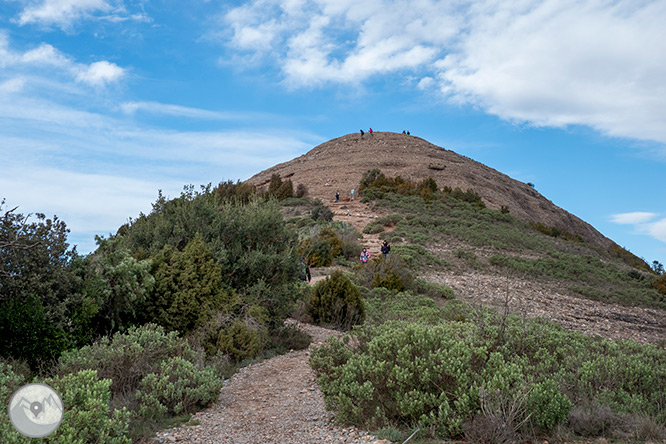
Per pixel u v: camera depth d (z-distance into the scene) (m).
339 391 6.36
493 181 72.69
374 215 42.47
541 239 40.66
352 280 20.80
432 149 84.44
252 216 11.76
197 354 7.95
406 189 51.72
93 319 8.61
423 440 5.24
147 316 9.29
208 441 5.46
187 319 9.30
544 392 5.44
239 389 7.52
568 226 69.94
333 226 33.66
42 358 7.13
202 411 6.53
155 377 6.62
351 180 61.53
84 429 4.80
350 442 5.33
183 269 9.67
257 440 5.49
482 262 29.11
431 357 6.09
